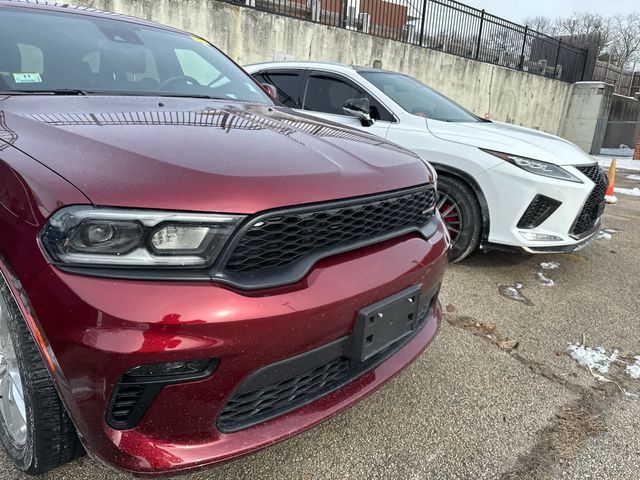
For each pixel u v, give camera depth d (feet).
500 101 47.39
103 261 3.89
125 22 8.90
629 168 42.88
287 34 29.37
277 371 4.50
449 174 11.94
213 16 26.04
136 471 4.13
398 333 5.65
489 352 8.70
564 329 9.78
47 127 4.95
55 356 3.96
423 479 5.65
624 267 13.96
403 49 36.50
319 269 4.79
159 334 3.84
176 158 4.46
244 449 4.50
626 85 75.82
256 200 4.28
